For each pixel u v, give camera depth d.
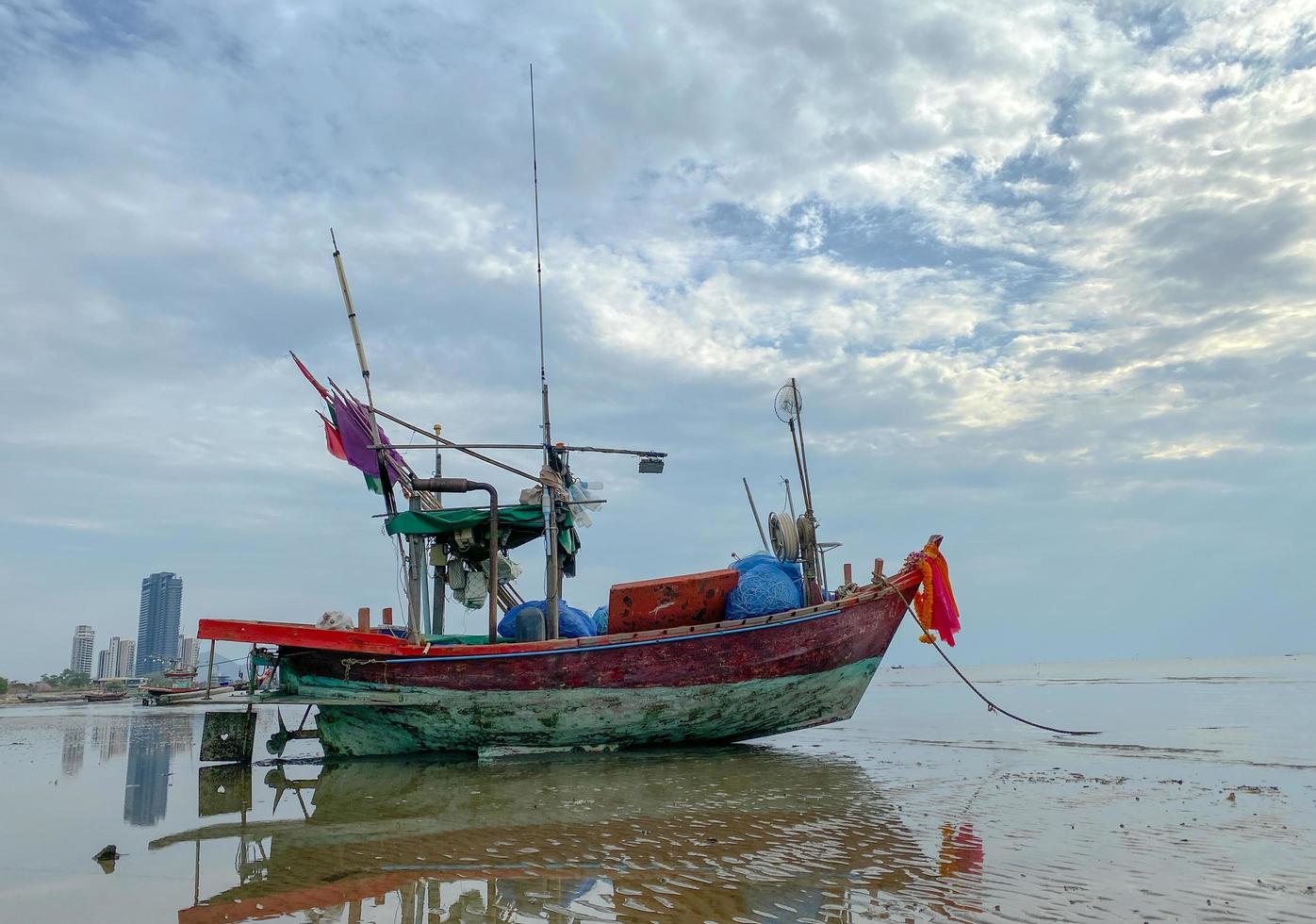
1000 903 5.59
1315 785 9.84
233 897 6.27
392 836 8.25
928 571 15.76
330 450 16.44
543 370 16.67
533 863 6.98
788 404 17.31
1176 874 6.21
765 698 14.95
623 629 14.94
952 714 24.84
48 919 5.79
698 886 6.13
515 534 16.36
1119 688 40.19
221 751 14.55
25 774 14.61
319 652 14.44
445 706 14.00
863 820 8.38
